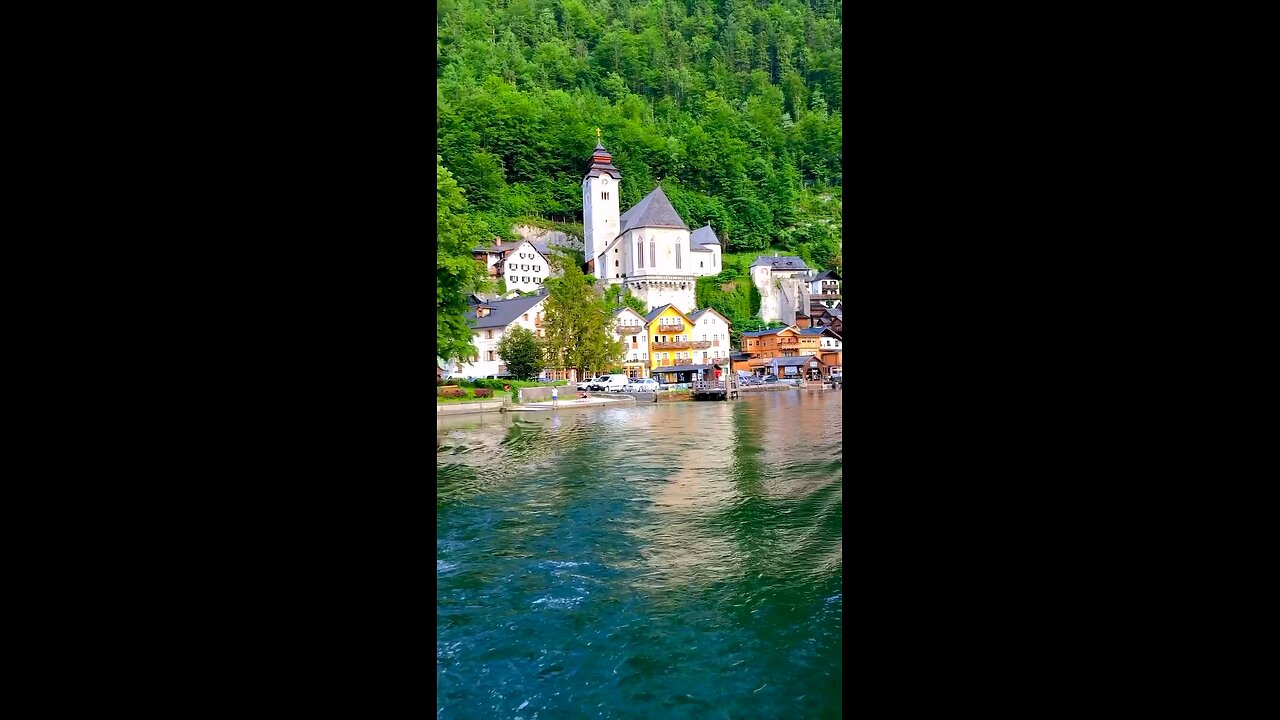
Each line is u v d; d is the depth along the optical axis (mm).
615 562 10586
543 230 119188
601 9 170000
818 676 6633
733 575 9664
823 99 163625
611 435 29078
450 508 14633
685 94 156125
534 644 7598
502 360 72312
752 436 27250
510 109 127000
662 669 6910
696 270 111688
